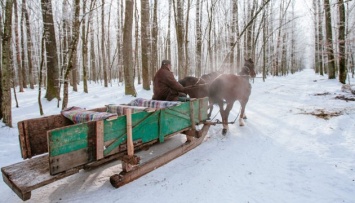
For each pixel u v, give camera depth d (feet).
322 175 13.17
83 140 10.59
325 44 38.50
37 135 12.25
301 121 24.12
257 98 42.19
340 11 46.47
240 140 19.71
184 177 13.64
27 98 46.06
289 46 139.03
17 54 58.18
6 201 11.71
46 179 9.87
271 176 13.42
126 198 11.62
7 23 22.66
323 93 41.57
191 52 111.45
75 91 56.24
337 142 17.80
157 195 11.88
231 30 66.85
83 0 30.19
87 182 13.25
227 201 11.18
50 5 38.55
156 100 17.72
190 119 17.28
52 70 39.40
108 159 11.90
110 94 46.03
